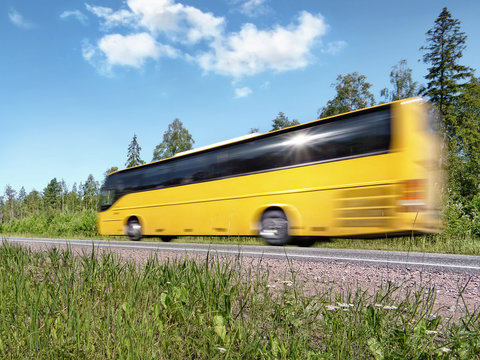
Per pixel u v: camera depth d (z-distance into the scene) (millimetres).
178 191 12477
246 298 3531
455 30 43938
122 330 2650
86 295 3555
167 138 60750
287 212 9430
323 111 44250
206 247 9359
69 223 22516
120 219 14672
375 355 2314
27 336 2619
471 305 3605
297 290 3896
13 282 4027
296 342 2432
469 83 42719
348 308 2912
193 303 3188
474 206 11875
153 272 4098
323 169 8906
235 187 10750
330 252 7551
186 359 2477
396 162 7805
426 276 4980
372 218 7965
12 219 28734
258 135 10469
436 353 2348
